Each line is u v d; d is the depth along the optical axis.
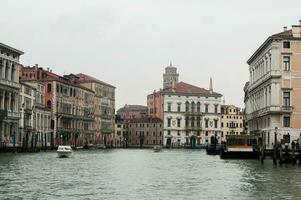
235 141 68.88
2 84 83.06
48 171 43.47
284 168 47.94
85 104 138.50
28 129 97.38
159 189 30.34
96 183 33.62
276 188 30.62
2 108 83.62
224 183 33.94
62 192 28.48
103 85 154.00
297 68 73.12
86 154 89.81
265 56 78.31
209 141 156.50
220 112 157.88
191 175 40.81
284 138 72.50
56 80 116.50
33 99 102.62
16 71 89.69
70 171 44.19
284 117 73.00
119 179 36.78
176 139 154.50
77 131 130.88
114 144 162.12
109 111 159.00
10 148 78.25
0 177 36.88
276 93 73.06
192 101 155.75
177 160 69.12
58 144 117.38
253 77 91.94
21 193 27.84
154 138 169.50
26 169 45.09
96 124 147.88
